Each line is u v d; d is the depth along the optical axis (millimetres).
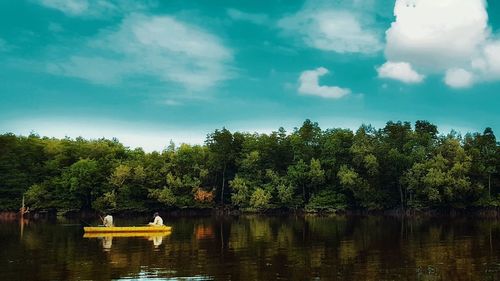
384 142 96938
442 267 30328
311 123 104250
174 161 98500
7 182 91438
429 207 91062
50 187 93500
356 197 93125
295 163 99625
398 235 50062
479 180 88500
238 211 99938
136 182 95250
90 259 33969
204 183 100562
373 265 31203
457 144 89750
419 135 100188
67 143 103188
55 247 40562
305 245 41719
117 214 96062
